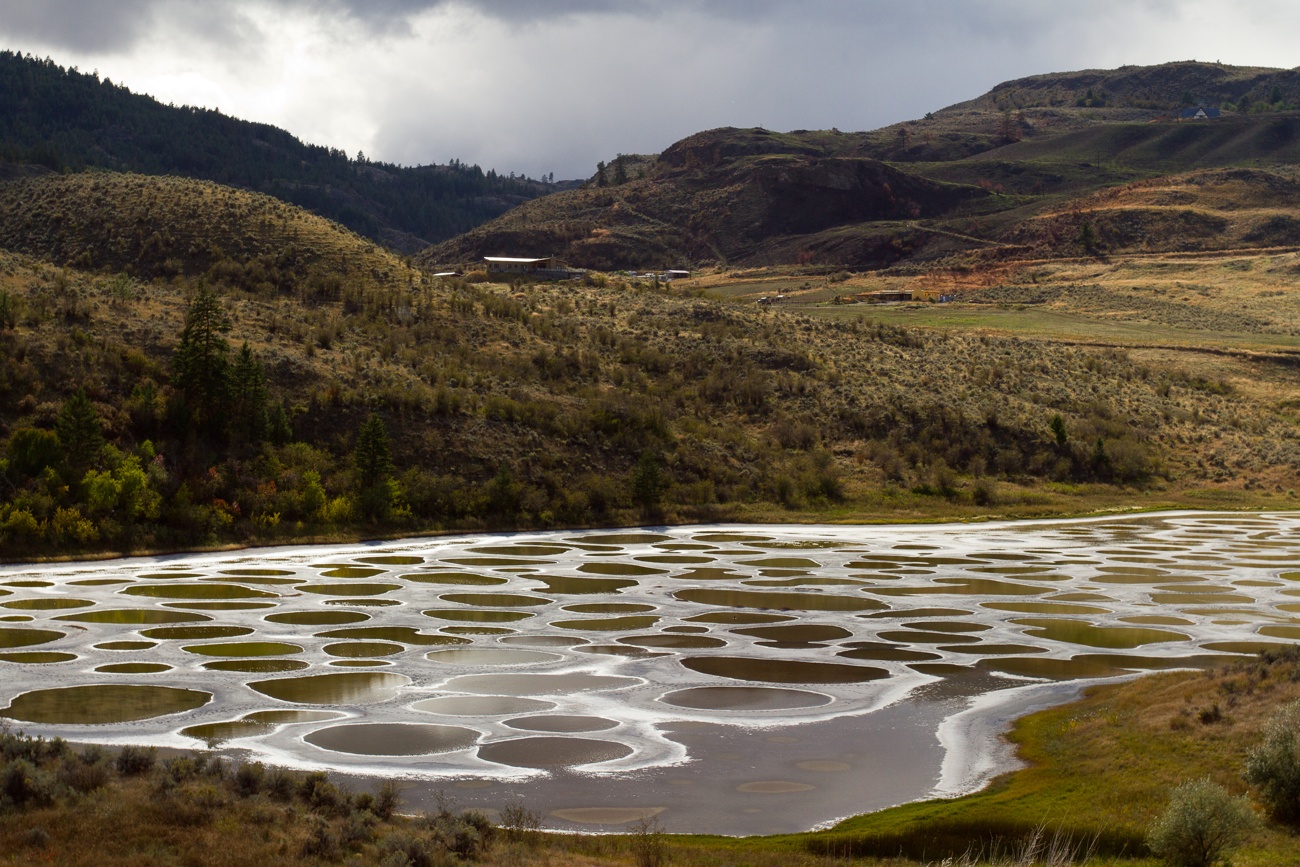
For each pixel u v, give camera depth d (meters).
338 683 42.16
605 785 31.69
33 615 52.53
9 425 77.19
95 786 25.52
